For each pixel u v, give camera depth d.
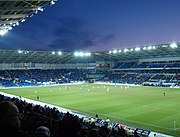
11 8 27.95
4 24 38.44
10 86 83.06
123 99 48.16
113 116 31.94
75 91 65.69
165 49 79.81
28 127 10.77
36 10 32.12
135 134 19.53
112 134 16.06
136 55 97.75
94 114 33.38
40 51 85.81
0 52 79.81
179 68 88.81
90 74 115.19
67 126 4.88
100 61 119.19
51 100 48.09
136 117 31.17
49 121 12.18
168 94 56.00
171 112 34.06
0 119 2.68
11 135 2.60
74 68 121.06
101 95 55.56
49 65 112.44
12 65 100.25
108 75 110.94
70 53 94.94
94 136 6.34
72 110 36.72
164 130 24.84
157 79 88.62
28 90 69.50
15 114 2.77
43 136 3.26
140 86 81.25
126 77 101.06
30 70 103.69
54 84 94.31
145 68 99.81
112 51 88.75
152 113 33.59
